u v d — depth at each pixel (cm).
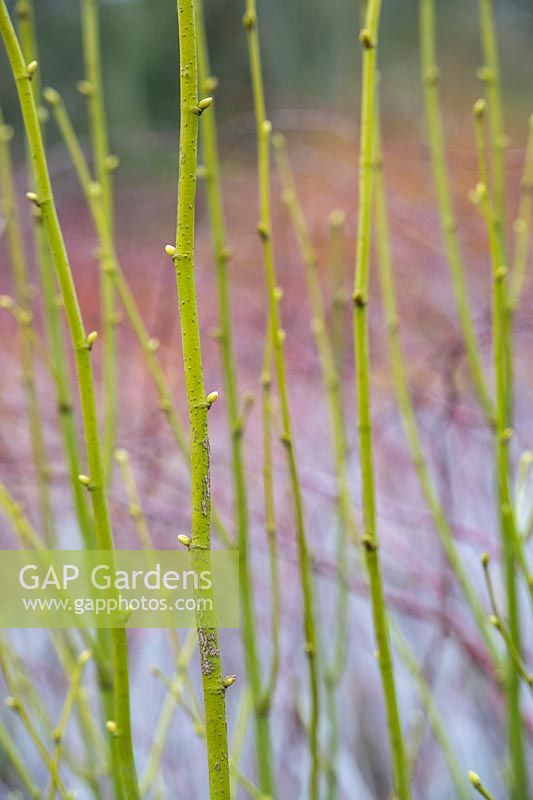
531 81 648
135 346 333
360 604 234
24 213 367
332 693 166
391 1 683
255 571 239
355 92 619
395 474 254
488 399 150
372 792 208
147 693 224
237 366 321
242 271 361
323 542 234
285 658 221
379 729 214
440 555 211
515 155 376
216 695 109
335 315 179
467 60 656
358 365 123
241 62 665
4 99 590
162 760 206
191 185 107
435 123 154
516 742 148
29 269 359
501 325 132
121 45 685
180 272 107
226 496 246
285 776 206
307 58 659
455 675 216
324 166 340
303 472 238
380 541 221
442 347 247
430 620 205
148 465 222
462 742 212
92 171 456
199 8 139
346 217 350
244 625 143
